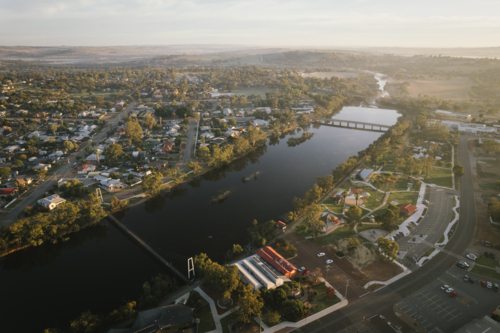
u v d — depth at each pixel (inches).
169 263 5767.7
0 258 5944.9
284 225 6737.2
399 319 4394.7
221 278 4690.0
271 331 4202.8
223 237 6692.9
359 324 4308.6
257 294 4463.6
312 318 4419.3
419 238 6363.2
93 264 5940.0
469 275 5290.4
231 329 4232.3
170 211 7819.9
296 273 5354.3
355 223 6756.9
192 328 4136.3
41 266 5935.0
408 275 5305.1
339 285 5078.7
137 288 5290.4
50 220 6461.6
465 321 4360.2
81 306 4913.9
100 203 7751.0
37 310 4845.0
